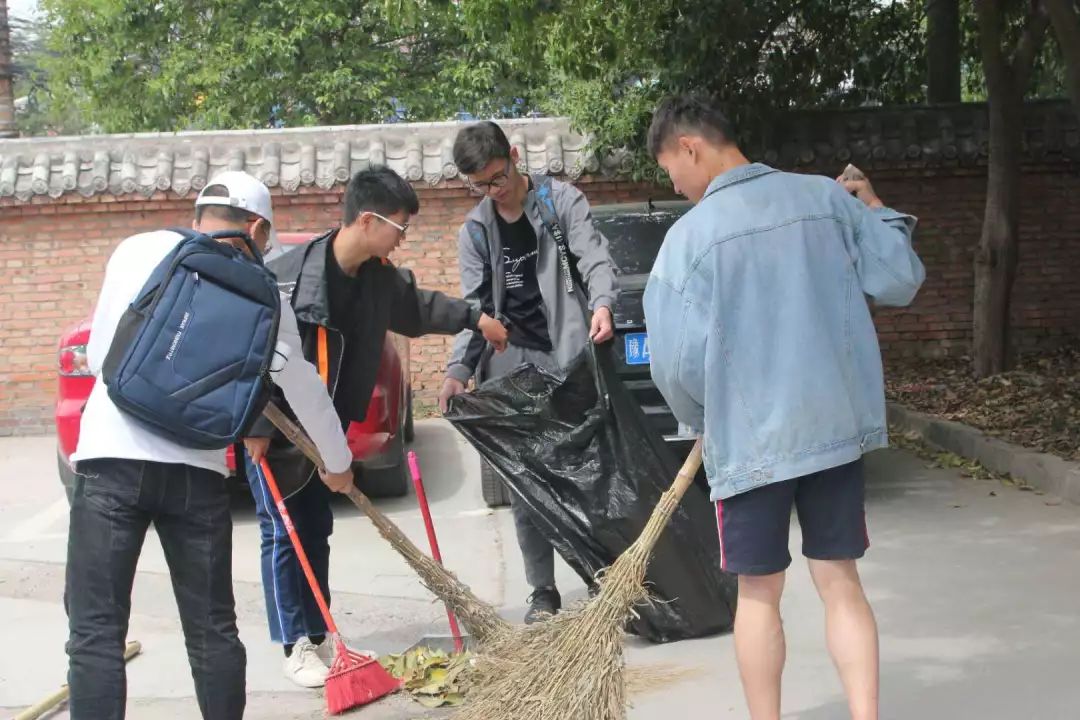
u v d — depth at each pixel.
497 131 5.13
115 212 11.57
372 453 7.64
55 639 5.64
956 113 12.01
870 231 3.70
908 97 13.57
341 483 4.31
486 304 5.44
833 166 11.88
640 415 5.12
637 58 10.55
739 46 10.72
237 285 3.60
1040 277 12.25
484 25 9.47
